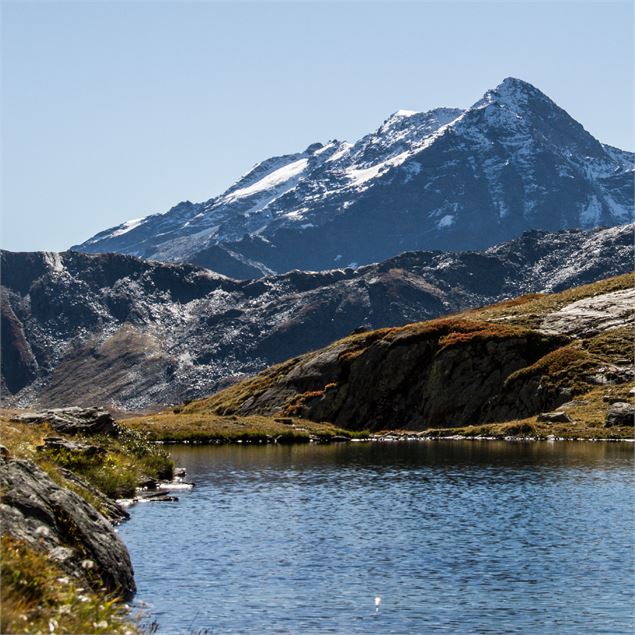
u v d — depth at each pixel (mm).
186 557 37500
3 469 28031
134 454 64812
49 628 17406
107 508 44656
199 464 78750
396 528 44094
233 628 27625
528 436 105875
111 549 29625
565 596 31203
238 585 32875
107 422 68250
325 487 60562
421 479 63875
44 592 19828
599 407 112938
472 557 37344
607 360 124500
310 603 30594
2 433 48625
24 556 21156
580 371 122750
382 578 33969
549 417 112375
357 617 28891
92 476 51281
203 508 50781
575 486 57656
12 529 25641
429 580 33656
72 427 65688
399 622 28422
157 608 29672
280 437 114812
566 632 27266
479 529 43469
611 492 54625
